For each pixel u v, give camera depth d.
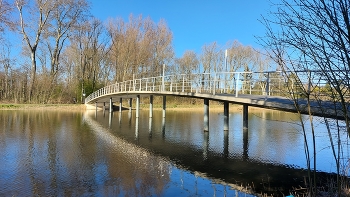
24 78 35.56
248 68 38.16
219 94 11.98
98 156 8.50
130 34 40.19
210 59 45.16
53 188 5.71
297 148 9.84
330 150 9.45
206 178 6.48
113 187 5.84
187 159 8.30
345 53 2.54
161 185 5.98
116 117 22.61
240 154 8.95
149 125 17.06
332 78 2.83
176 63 46.19
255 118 22.31
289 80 3.34
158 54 41.28
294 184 6.02
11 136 11.88
